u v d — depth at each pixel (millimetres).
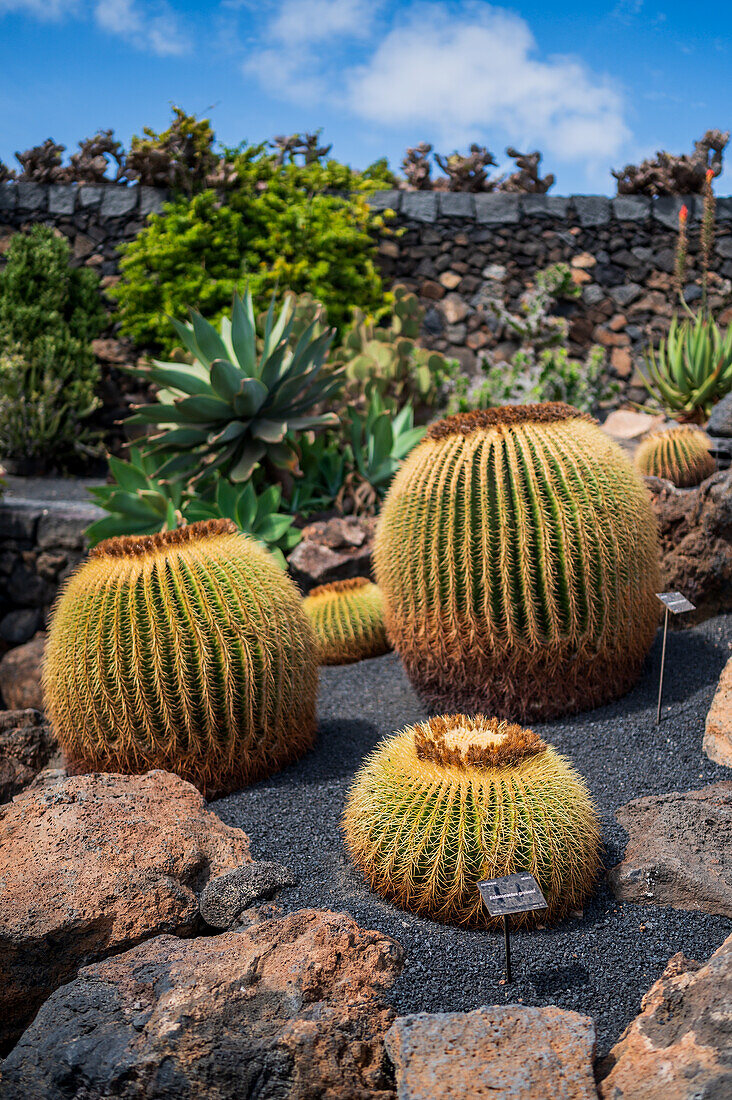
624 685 4152
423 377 8906
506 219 11250
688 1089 1864
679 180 11188
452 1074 2014
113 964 2566
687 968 2309
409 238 11352
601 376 10797
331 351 9586
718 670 4254
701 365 8352
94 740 3709
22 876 2838
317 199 11000
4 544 8750
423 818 2701
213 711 3643
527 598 3812
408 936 2627
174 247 10695
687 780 3406
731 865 2770
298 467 7379
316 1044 2180
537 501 3797
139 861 2926
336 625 5383
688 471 6023
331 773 3836
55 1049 2293
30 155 11703
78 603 3707
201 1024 2250
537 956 2518
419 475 4023
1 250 11484
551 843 2615
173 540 3789
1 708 7672
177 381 6699
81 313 11078
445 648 4023
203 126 11078
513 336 11109
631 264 11227
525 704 4004
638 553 3955
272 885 2893
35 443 10617
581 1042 2070
